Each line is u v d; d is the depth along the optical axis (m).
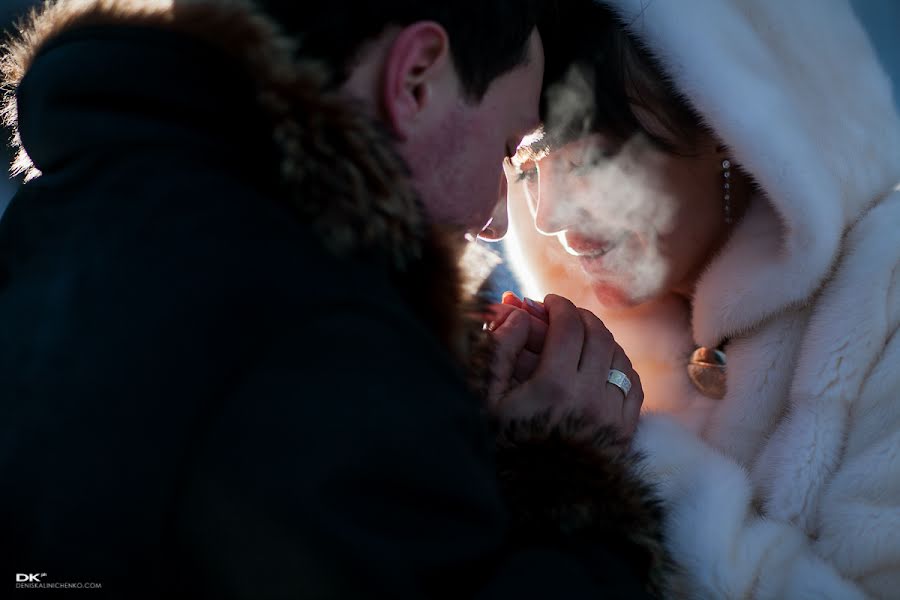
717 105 1.26
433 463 0.74
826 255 1.34
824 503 1.32
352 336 0.74
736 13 1.32
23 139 0.92
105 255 0.79
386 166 0.84
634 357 1.59
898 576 1.24
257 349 0.72
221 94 0.85
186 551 0.70
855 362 1.35
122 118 0.85
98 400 0.74
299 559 0.67
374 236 0.81
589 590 0.83
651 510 1.09
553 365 1.28
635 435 1.35
